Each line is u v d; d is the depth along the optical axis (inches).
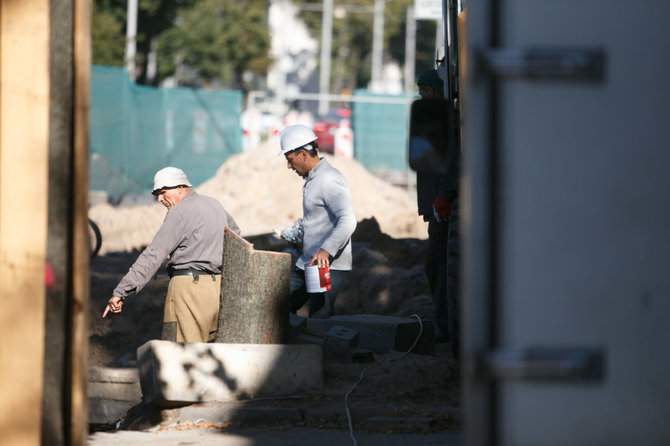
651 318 285.1
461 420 650.8
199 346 707.4
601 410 287.4
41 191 393.4
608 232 284.4
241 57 5639.8
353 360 797.9
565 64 282.4
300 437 619.2
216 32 5093.5
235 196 2098.9
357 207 2075.5
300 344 768.3
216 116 2588.6
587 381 286.8
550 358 284.0
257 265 754.8
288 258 767.1
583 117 284.4
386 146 2910.9
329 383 730.8
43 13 391.5
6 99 394.3
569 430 287.7
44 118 392.2
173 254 823.1
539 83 284.7
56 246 393.7
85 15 396.2
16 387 396.5
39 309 394.3
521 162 284.7
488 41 288.0
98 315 1130.7
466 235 289.7
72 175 398.9
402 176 2908.5
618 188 284.4
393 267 1296.8
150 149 2381.9
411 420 641.6
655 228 284.4
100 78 2203.5
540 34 287.0
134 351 1070.4
